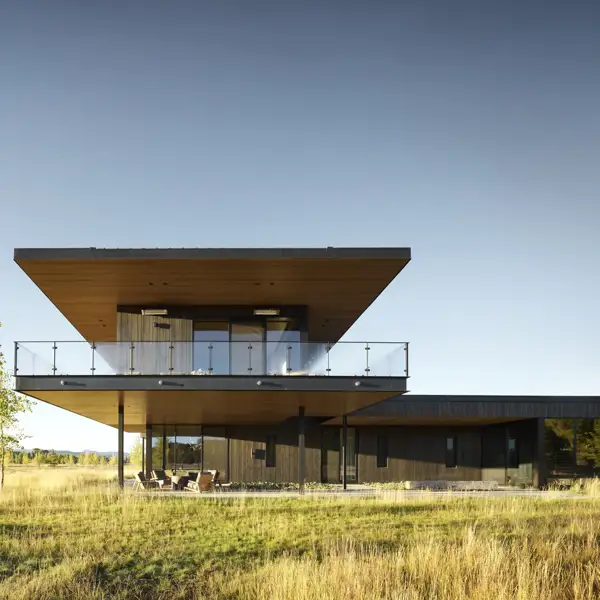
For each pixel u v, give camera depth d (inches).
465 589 427.8
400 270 830.5
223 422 1195.9
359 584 418.9
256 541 560.1
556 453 1130.0
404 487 1082.7
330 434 1256.2
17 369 828.6
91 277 848.9
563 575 454.0
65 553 513.0
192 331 969.5
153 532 593.0
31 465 2471.7
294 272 832.3
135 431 1590.8
